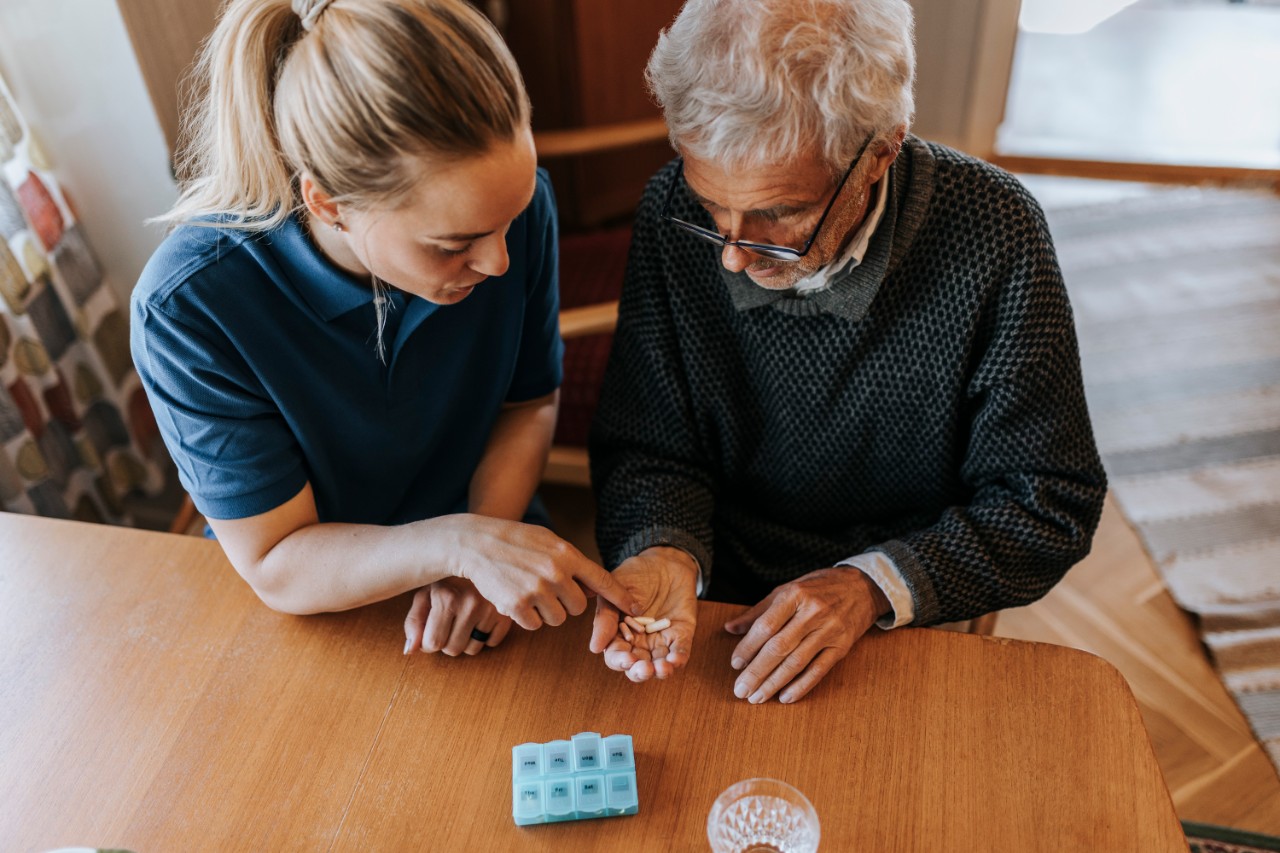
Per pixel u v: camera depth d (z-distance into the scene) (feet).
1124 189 9.71
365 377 3.36
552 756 2.74
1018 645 3.04
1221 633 5.90
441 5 2.41
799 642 3.02
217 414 3.05
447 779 2.74
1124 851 2.53
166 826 2.64
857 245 3.24
